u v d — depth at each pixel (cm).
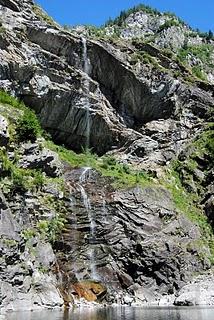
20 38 5047
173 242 4403
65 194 4259
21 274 3359
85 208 4300
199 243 4600
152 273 4178
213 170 5519
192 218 4903
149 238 4331
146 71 5947
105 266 4084
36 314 2858
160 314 2962
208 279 4253
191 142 5969
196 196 5350
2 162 3750
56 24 5903
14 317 2650
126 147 5722
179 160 5775
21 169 4038
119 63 5712
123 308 3453
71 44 5406
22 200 3803
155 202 4631
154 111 6091
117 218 4356
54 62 5181
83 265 3981
